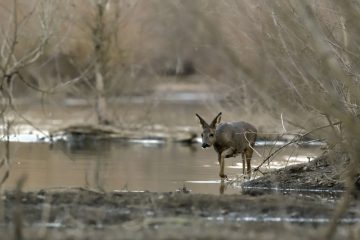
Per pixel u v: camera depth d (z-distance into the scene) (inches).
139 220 660.7
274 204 725.3
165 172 1018.1
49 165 1067.9
